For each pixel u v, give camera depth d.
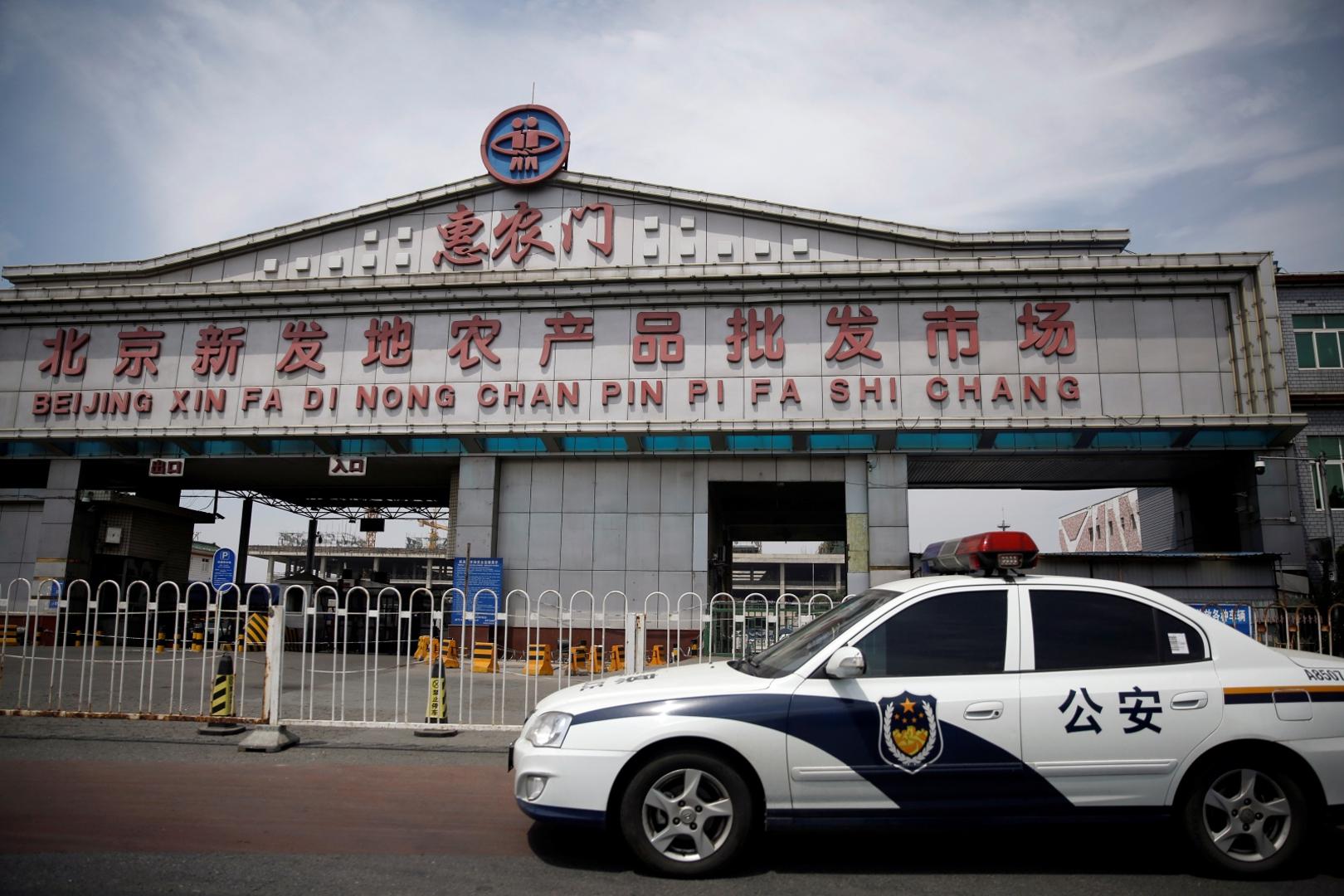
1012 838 5.36
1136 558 18.02
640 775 4.55
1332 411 21.94
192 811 5.68
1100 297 19.62
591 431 20.06
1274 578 17.86
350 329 21.09
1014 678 4.71
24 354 21.80
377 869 4.59
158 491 25.61
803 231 21.03
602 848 5.04
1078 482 23.31
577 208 21.44
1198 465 20.64
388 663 18.61
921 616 4.93
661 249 21.12
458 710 11.04
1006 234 20.77
